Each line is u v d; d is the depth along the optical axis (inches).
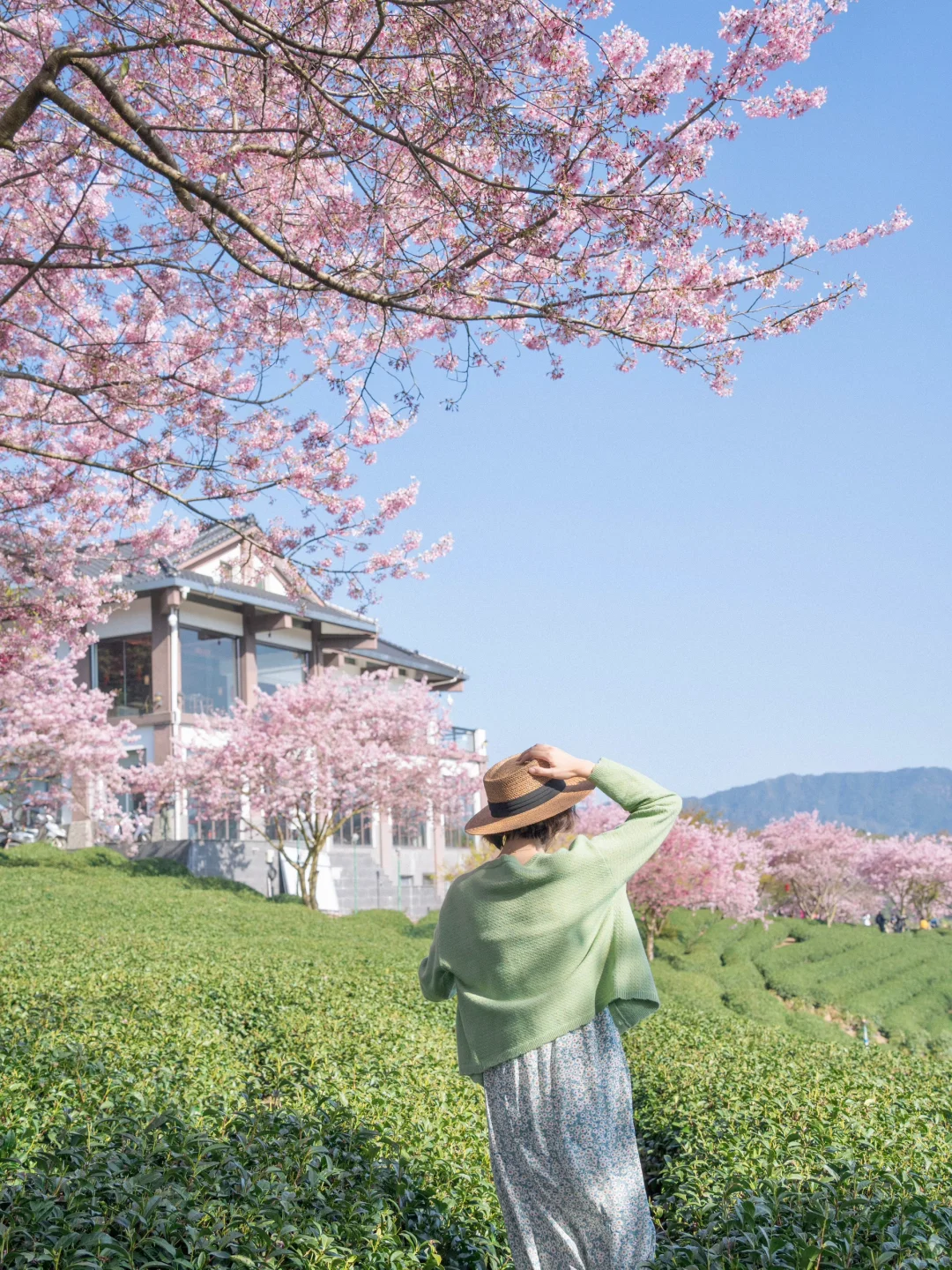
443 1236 154.7
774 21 233.8
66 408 460.4
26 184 364.2
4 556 574.9
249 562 390.6
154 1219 125.3
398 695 1282.0
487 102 234.2
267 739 1184.2
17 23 333.1
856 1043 478.9
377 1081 245.4
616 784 116.0
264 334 363.6
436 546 585.6
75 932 614.2
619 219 245.3
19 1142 164.2
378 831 1557.6
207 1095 211.6
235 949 597.0
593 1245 104.6
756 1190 153.9
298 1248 130.3
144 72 304.8
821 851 1973.4
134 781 1171.3
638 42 238.1
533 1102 106.3
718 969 1172.5
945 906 2150.6
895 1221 127.0
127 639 1258.0
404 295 248.2
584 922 108.9
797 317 253.1
